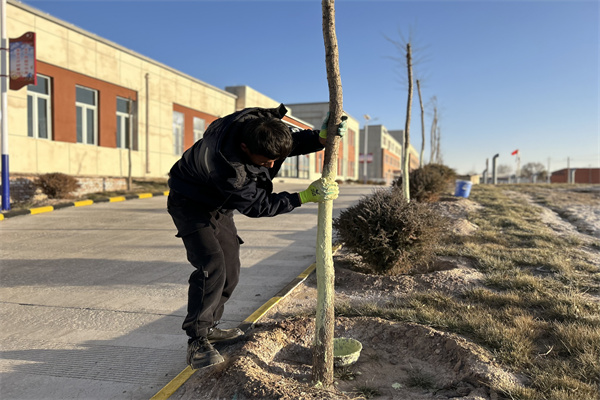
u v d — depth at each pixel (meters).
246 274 5.68
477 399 2.49
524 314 3.83
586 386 2.57
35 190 13.58
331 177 2.64
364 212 5.33
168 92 21.45
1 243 7.69
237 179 2.41
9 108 13.77
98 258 6.59
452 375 2.86
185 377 2.87
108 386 2.88
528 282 4.71
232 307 4.39
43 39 14.80
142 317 4.13
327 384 2.75
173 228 9.34
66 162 15.89
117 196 15.14
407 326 3.47
